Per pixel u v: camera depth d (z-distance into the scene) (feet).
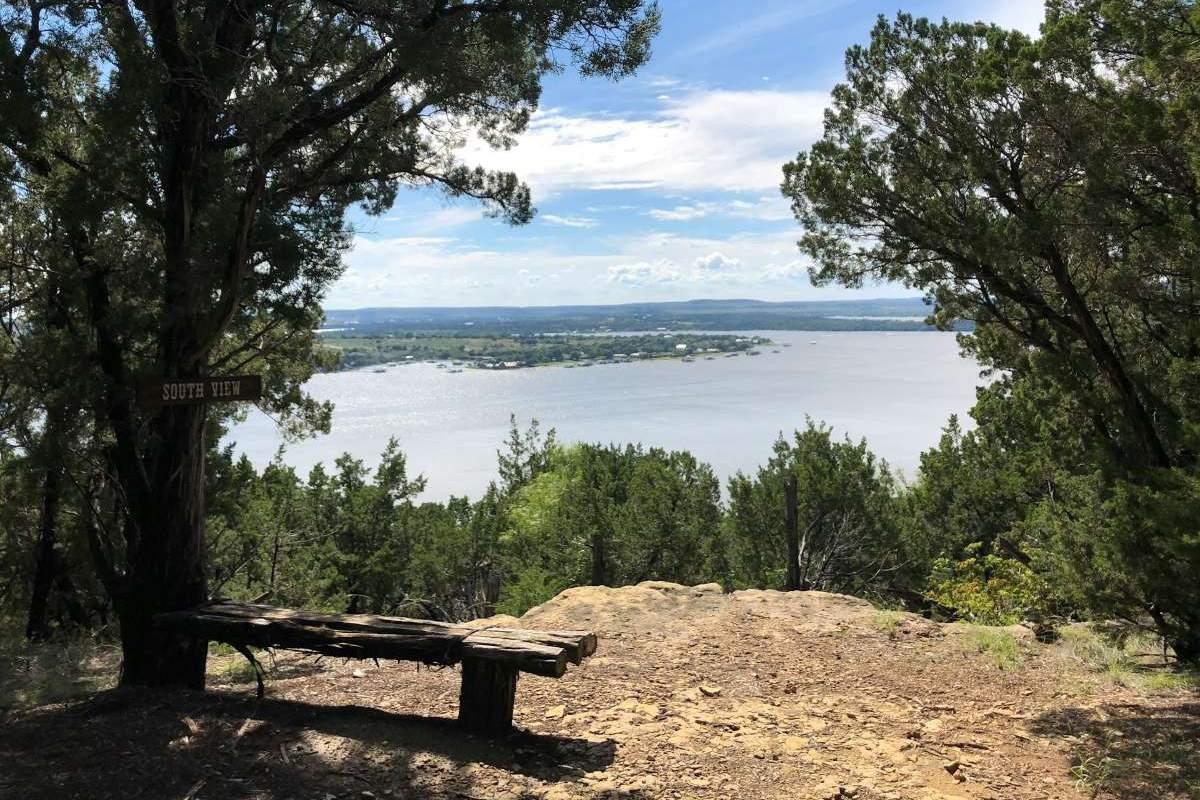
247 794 11.11
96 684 19.88
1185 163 19.35
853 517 60.59
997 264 22.22
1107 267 22.66
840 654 20.88
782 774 12.70
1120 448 24.58
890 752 14.06
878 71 23.47
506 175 22.12
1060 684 19.03
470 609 85.81
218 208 16.66
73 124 17.35
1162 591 20.21
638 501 63.67
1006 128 21.62
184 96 16.21
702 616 24.41
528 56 18.94
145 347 18.98
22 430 18.34
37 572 30.30
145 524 16.93
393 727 13.97
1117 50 21.08
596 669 18.84
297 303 23.65
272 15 16.78
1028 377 31.19
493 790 11.57
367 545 73.36
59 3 15.02
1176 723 15.88
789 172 25.44
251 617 15.53
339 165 21.12
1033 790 12.75
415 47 15.44
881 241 24.90
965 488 51.47
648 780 12.17
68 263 17.47
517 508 81.25
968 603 36.47
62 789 11.15
